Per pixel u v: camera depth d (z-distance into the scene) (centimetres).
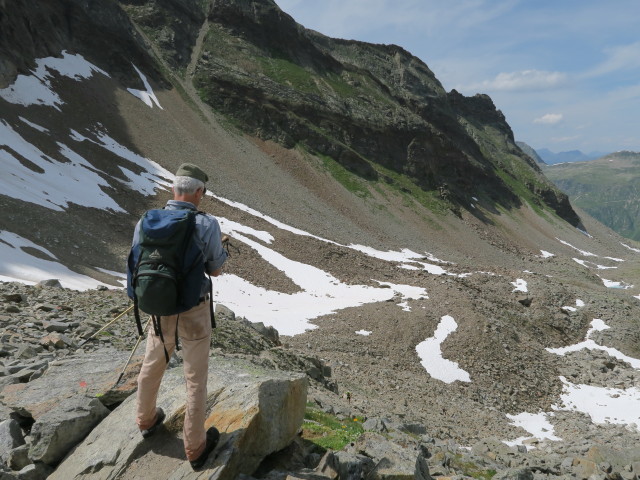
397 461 589
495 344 4575
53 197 5222
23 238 3784
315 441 650
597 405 4025
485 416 3275
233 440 432
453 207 14912
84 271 3781
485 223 15700
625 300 7294
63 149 7112
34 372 711
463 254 12400
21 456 482
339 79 17262
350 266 7094
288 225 9038
